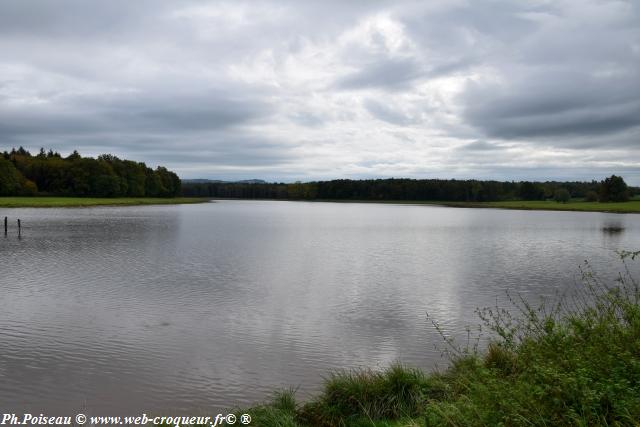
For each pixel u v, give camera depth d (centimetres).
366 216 9712
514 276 2588
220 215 9150
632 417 527
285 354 1307
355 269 2797
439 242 4491
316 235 5156
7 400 1014
